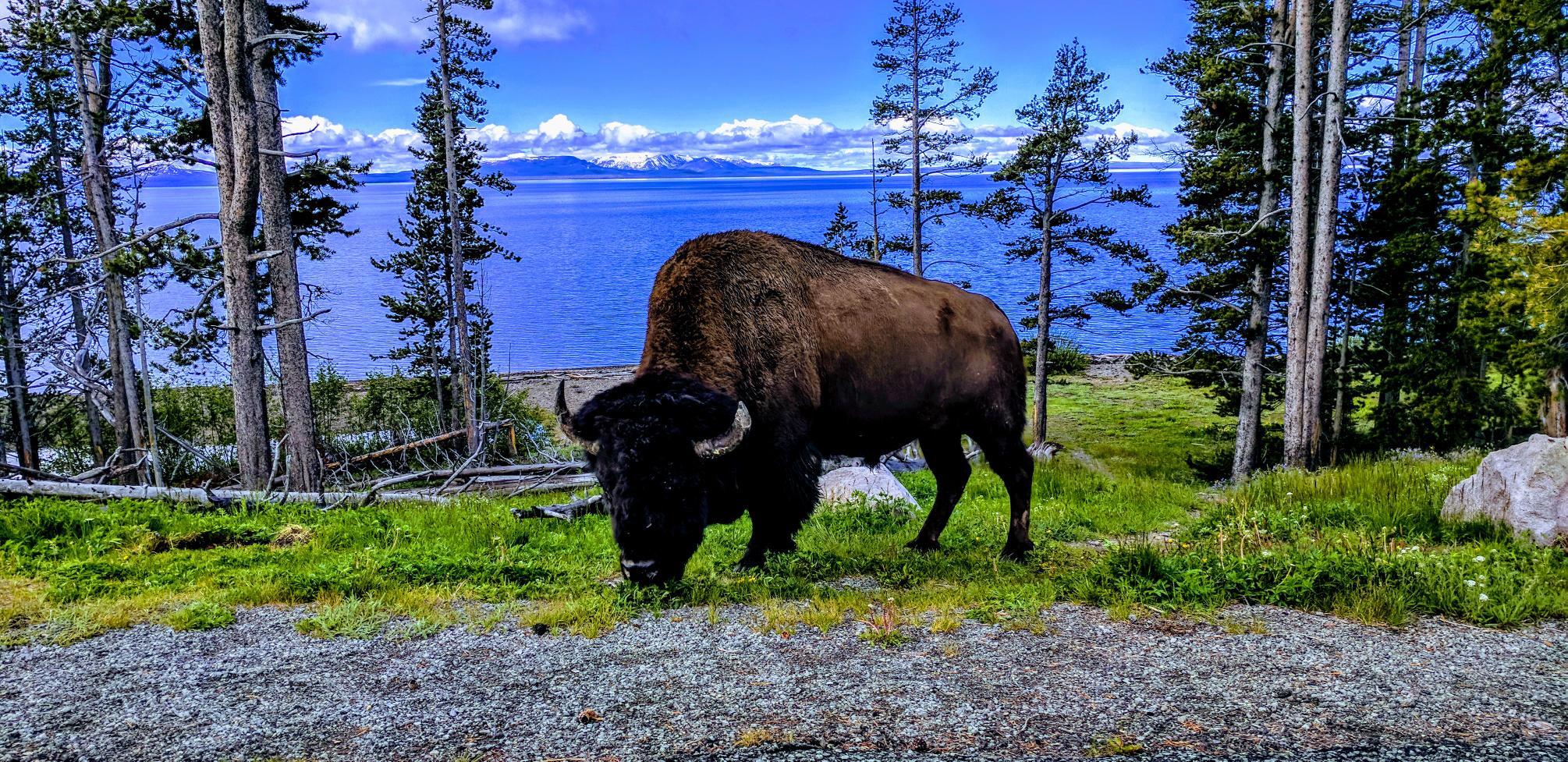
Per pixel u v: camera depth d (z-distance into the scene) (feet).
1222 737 11.98
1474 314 65.21
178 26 49.39
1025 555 24.44
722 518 20.25
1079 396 149.38
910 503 33.71
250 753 11.79
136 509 30.78
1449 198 69.00
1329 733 12.06
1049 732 12.21
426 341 101.19
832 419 22.58
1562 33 58.13
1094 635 16.61
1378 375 83.41
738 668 14.94
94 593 19.75
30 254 72.02
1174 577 19.33
